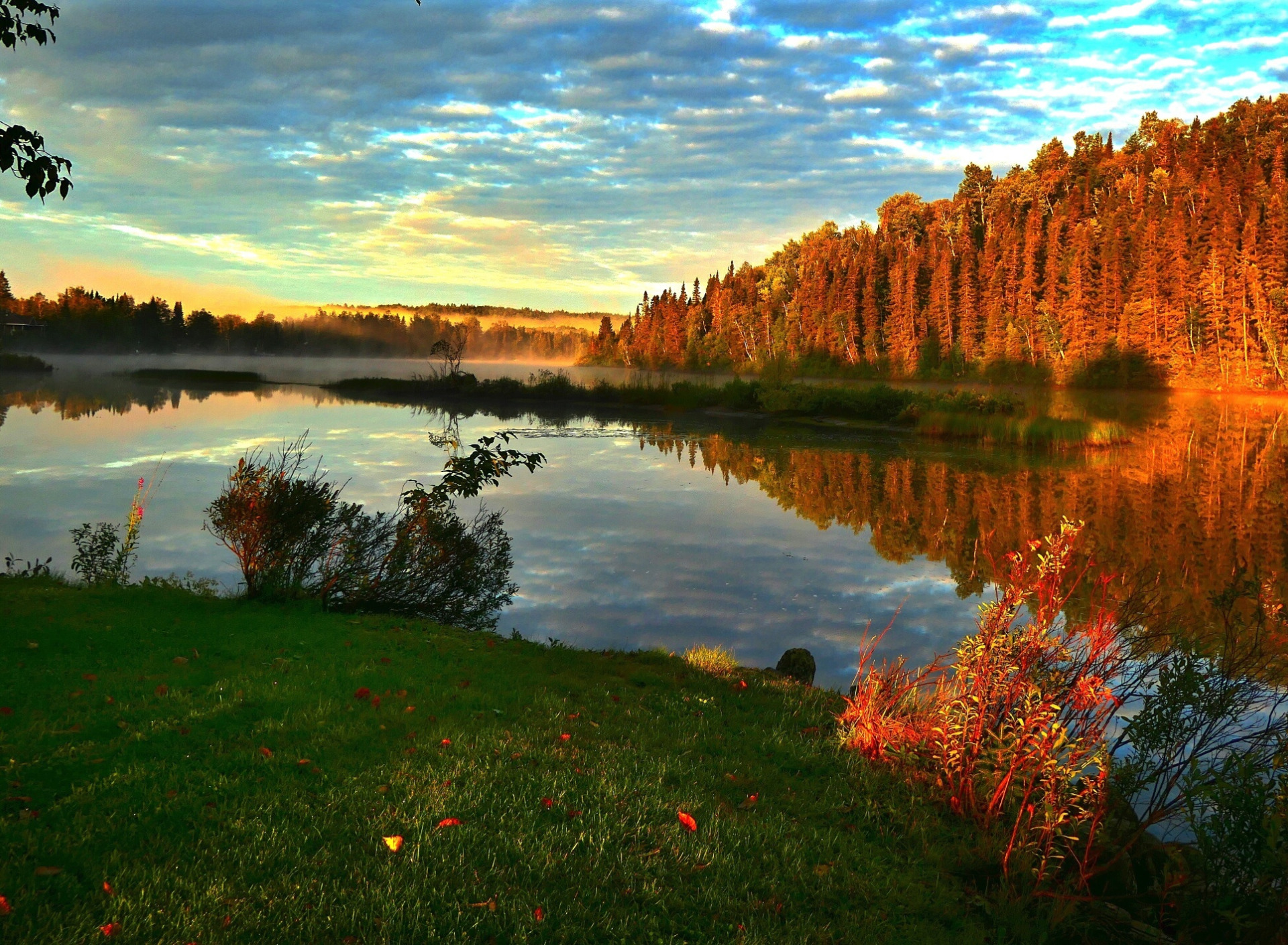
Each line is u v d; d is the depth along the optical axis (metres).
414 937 3.27
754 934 3.54
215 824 4.04
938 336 97.69
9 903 3.19
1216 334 76.69
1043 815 4.55
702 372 125.50
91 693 5.75
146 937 3.12
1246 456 29.27
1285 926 3.42
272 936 3.20
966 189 124.69
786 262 133.88
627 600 11.24
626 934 3.47
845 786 5.39
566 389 60.69
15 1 5.57
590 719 6.24
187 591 9.76
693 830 4.46
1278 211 77.38
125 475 21.52
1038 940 3.80
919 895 4.09
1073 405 52.50
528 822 4.33
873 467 26.19
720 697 7.24
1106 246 86.94
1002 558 13.90
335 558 9.88
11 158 5.03
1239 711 4.68
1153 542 15.59
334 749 5.07
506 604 10.83
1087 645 5.31
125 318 161.88
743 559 13.69
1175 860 4.01
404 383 70.81
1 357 94.25
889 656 9.05
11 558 11.65
